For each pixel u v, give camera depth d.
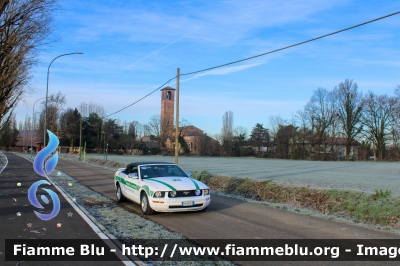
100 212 10.25
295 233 7.78
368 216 9.43
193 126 111.69
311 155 78.38
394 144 73.31
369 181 20.27
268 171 29.88
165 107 105.62
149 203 9.53
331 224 8.76
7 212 9.76
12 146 103.12
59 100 61.31
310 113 78.69
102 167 34.84
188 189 9.70
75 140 86.50
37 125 86.00
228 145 90.44
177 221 9.02
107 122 94.94
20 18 17.31
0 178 20.08
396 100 68.25
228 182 16.52
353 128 73.25
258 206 11.48
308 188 13.10
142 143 98.75
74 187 16.58
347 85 73.38
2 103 25.31
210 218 9.42
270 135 87.31
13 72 21.69
